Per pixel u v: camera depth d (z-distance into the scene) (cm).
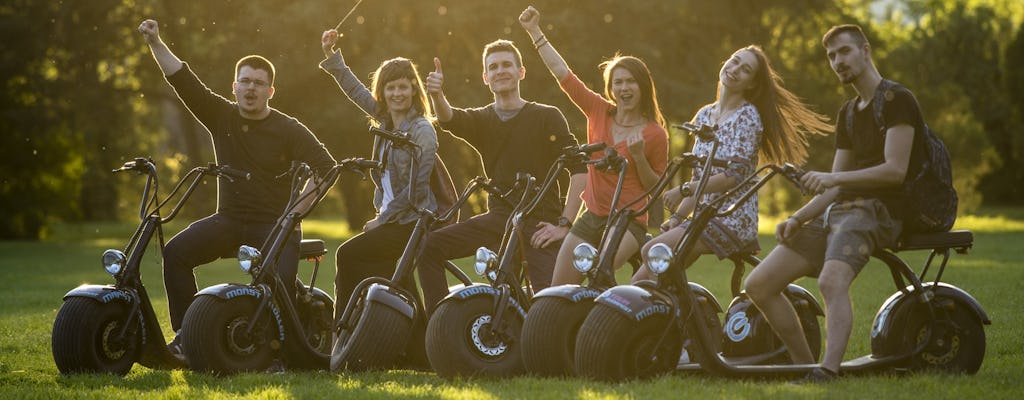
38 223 10506
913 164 1795
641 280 1928
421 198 2066
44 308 3472
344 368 1903
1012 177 14850
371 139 8319
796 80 9488
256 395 1691
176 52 9144
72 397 1716
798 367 1773
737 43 9481
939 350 1866
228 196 2130
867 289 3744
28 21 8912
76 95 9162
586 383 1673
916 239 1839
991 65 13612
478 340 1833
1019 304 3105
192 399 1678
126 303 1967
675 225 1938
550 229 2027
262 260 2000
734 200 1895
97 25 9112
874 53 10706
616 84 2005
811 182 1748
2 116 9106
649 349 1705
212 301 1911
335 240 8988
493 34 8200
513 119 2098
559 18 8138
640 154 1914
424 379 1850
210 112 2161
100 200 15388
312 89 8300
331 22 8006
